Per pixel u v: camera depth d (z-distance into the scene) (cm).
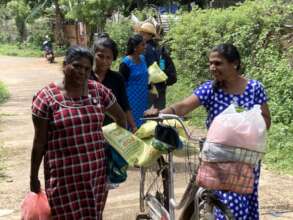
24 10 2223
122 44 1112
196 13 763
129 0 1352
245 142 183
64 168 199
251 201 219
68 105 198
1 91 867
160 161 242
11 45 2273
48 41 1662
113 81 286
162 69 409
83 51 197
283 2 584
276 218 296
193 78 725
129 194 346
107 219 303
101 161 205
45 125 199
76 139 198
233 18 629
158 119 216
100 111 205
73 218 202
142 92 358
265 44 570
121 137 222
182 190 327
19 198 347
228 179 184
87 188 202
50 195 202
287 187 348
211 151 185
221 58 212
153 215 242
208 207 196
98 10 1391
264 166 392
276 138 437
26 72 1326
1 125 606
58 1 1797
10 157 454
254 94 218
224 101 218
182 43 750
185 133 224
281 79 508
